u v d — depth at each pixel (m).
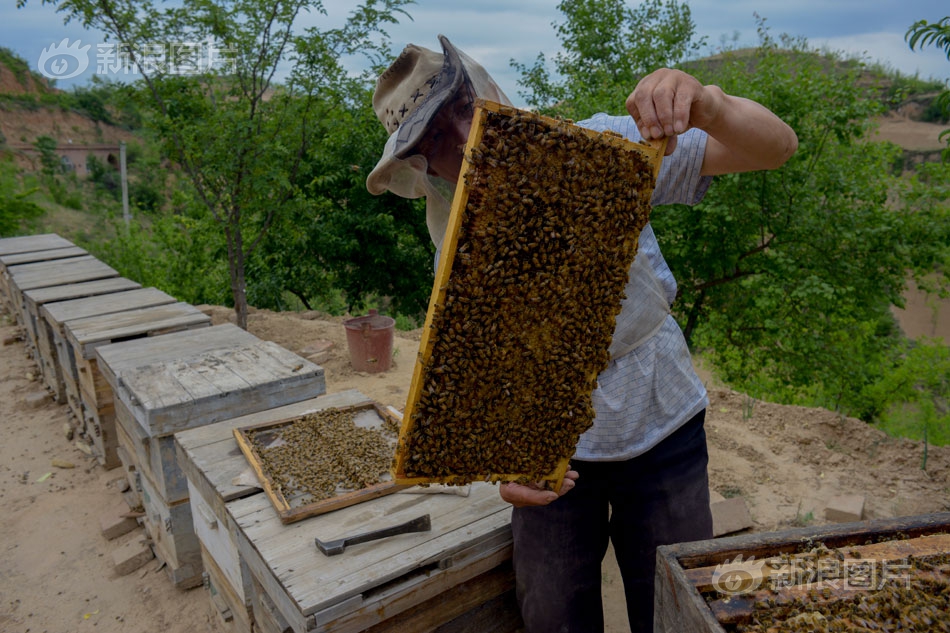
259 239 7.05
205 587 3.31
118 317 4.40
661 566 1.18
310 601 1.72
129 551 3.66
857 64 9.45
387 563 1.89
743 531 3.34
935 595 1.09
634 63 14.80
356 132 11.87
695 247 10.41
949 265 9.66
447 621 2.17
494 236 1.25
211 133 5.99
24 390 6.29
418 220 14.52
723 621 1.05
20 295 6.15
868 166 9.95
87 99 63.16
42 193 41.59
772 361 11.66
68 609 3.30
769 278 9.88
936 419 6.98
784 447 4.41
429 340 1.28
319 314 9.09
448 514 2.16
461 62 1.49
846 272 9.50
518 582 2.04
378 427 2.71
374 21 6.32
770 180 9.18
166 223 13.61
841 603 1.08
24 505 4.30
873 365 10.44
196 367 3.27
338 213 13.23
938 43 2.59
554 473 1.61
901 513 3.58
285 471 2.34
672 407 1.84
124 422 3.61
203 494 2.45
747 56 10.70
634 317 1.75
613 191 1.34
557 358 1.41
